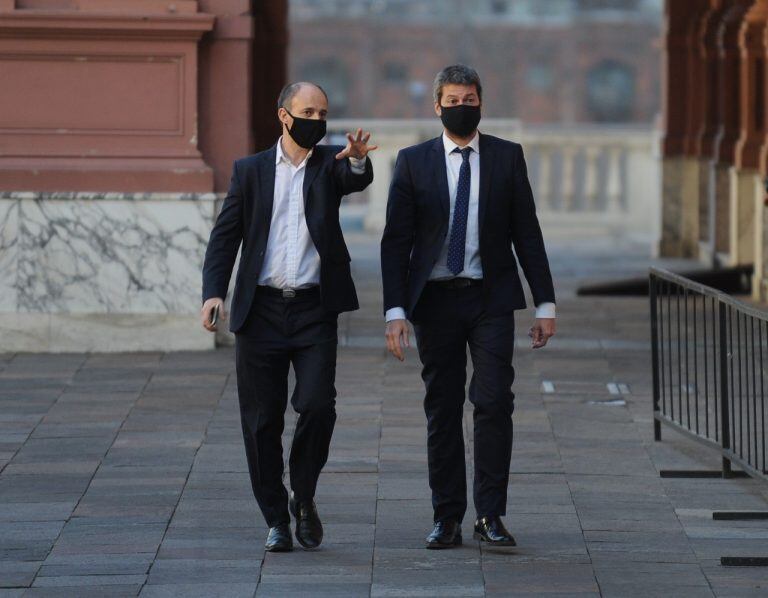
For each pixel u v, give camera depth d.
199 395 24.53
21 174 28.05
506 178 15.97
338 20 186.62
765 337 17.89
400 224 16.08
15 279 28.14
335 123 56.91
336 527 17.22
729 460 19.36
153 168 28.17
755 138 37.59
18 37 28.09
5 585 15.12
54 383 25.42
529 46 186.88
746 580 15.31
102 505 18.14
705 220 46.03
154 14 27.97
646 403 24.08
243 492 18.75
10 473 19.61
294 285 15.85
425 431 22.02
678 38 45.62
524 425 22.52
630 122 186.62
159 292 28.34
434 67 187.25
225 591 14.94
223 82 28.66
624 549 16.39
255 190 15.92
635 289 36.62
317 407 15.80
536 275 16.17
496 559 15.99
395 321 15.94
